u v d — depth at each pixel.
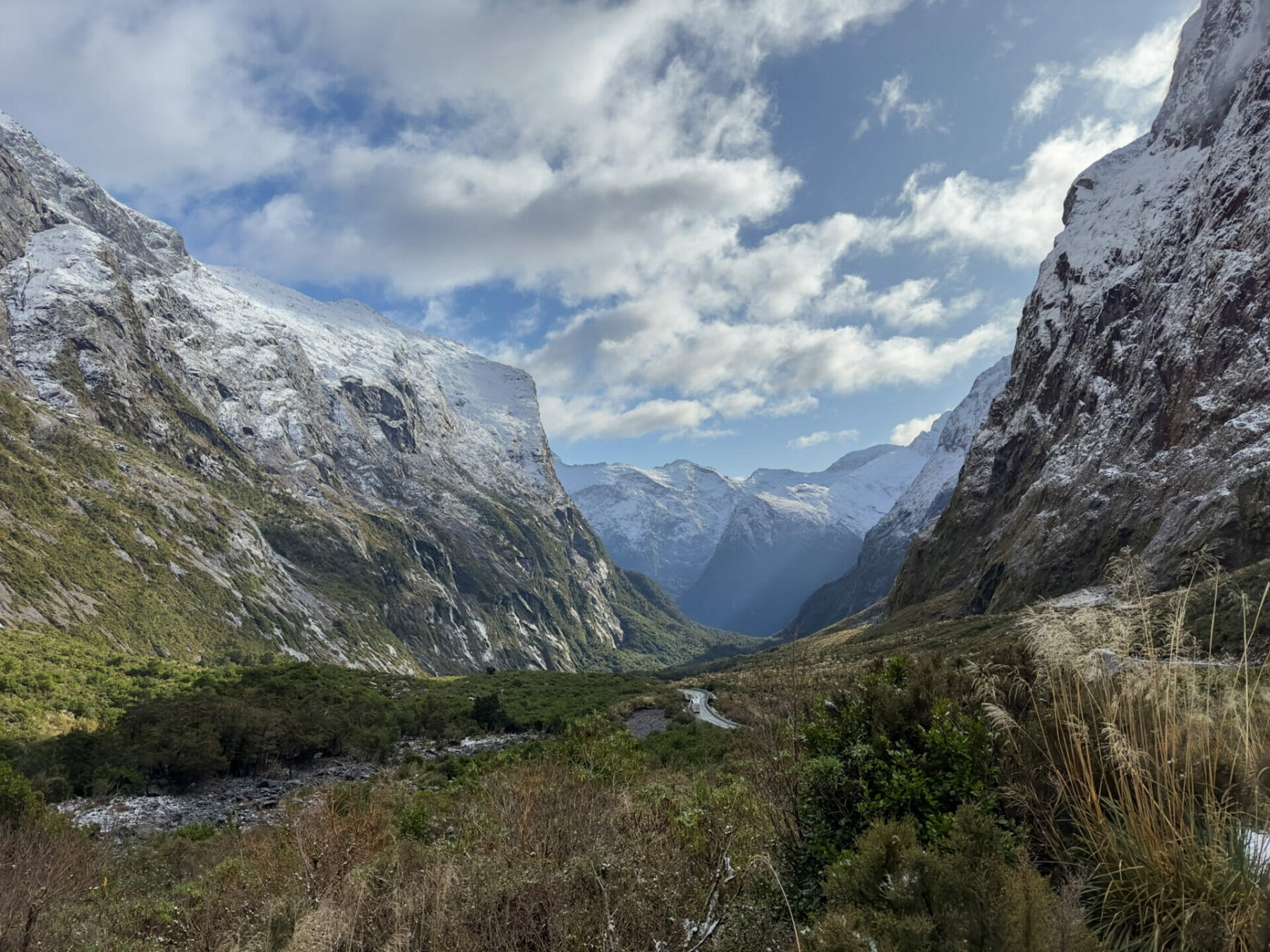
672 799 10.26
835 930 3.98
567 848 7.94
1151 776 4.71
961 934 3.75
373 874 8.09
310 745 45.44
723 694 57.31
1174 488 76.69
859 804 5.75
